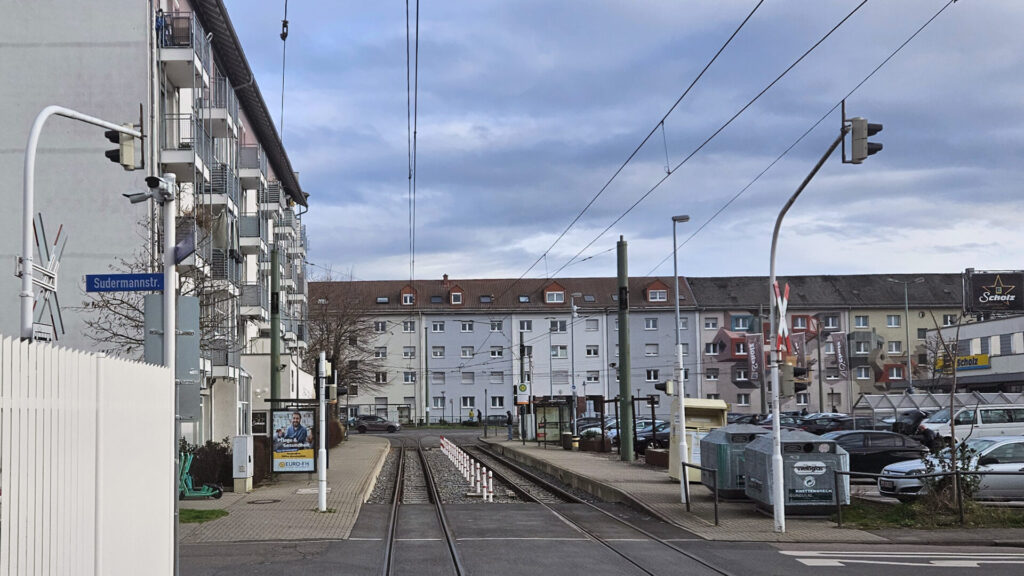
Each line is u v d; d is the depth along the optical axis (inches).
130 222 1200.8
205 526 702.5
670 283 3831.2
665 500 875.4
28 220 522.0
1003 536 671.1
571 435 1918.1
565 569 527.5
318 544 618.2
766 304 3747.5
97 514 318.3
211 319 1160.8
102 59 1217.4
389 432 3289.9
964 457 783.7
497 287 3986.2
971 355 2760.8
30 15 1219.9
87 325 1178.0
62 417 287.1
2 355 248.2
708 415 1264.8
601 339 3838.6
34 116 1210.6
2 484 246.7
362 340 2886.3
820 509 754.2
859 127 611.8
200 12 1443.2
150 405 400.2
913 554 600.7
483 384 3880.4
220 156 1517.0
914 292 3750.0
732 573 520.4
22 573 257.3
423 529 708.0
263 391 1818.4
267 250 1972.2
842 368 3117.6
